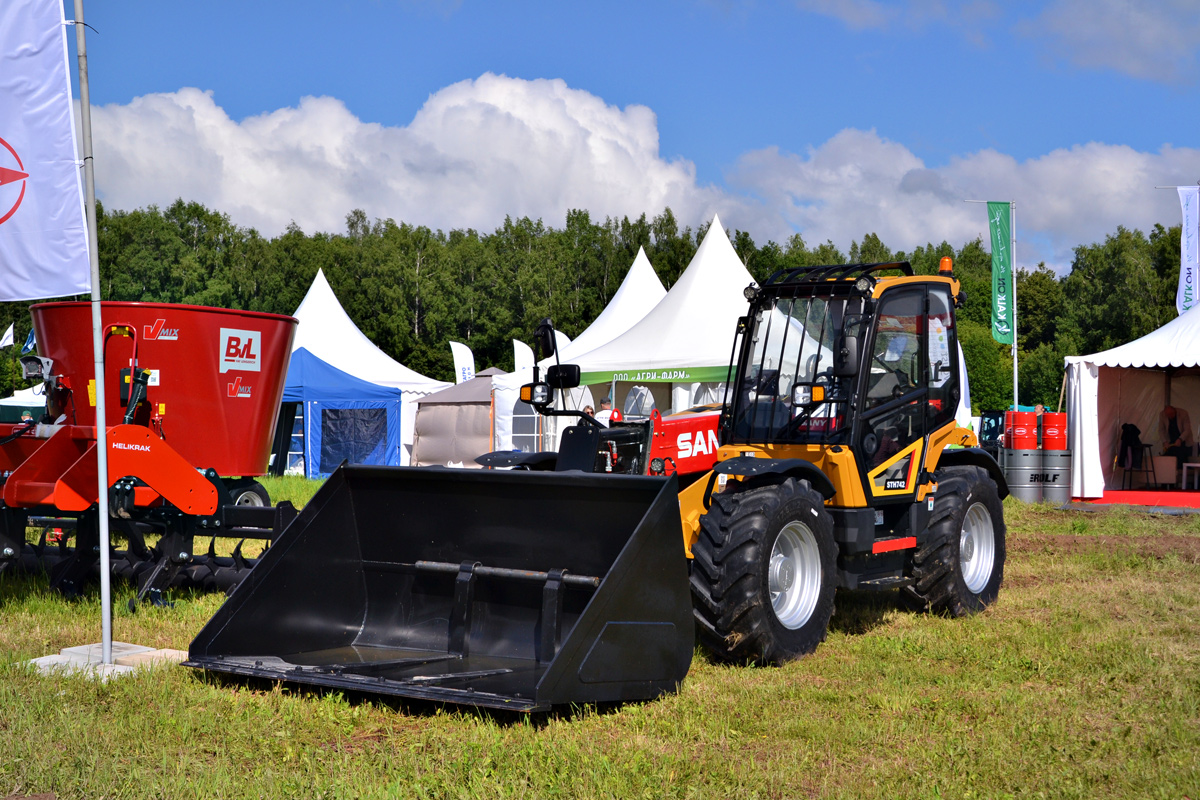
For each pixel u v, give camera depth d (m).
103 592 5.04
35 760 3.52
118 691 4.41
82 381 8.52
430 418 20.12
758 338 6.14
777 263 62.97
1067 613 6.35
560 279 58.28
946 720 4.05
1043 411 16.16
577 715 4.12
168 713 4.07
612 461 5.47
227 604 4.71
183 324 8.95
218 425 9.24
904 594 6.66
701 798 3.24
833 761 3.60
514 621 4.79
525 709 3.87
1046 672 4.85
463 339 55.94
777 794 3.32
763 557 5.00
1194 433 16.81
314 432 20.84
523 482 4.75
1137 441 16.23
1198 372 16.75
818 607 5.36
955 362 6.88
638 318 21.61
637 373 15.58
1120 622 6.12
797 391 5.80
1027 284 66.75
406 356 53.97
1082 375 13.66
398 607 5.09
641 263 22.47
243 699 4.33
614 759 3.59
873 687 4.60
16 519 6.91
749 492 5.21
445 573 4.95
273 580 4.86
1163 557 8.99
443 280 55.88
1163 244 48.81
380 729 4.02
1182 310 16.41
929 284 6.59
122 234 51.88
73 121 5.35
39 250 5.32
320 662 4.68
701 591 5.00
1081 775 3.43
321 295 25.34
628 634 4.25
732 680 4.71
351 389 20.80
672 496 4.41
